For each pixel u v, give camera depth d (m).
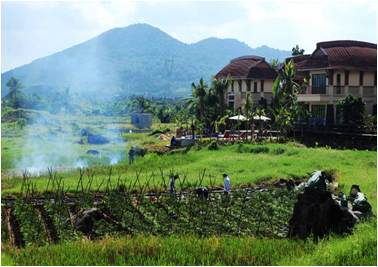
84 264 12.20
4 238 15.65
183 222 17.70
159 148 45.00
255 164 30.66
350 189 21.52
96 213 17.52
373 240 12.87
